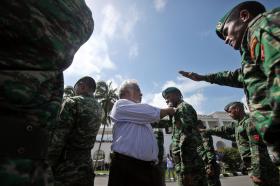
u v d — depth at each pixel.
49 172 0.99
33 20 0.91
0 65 0.84
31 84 0.91
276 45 1.08
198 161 3.59
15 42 0.88
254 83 1.31
